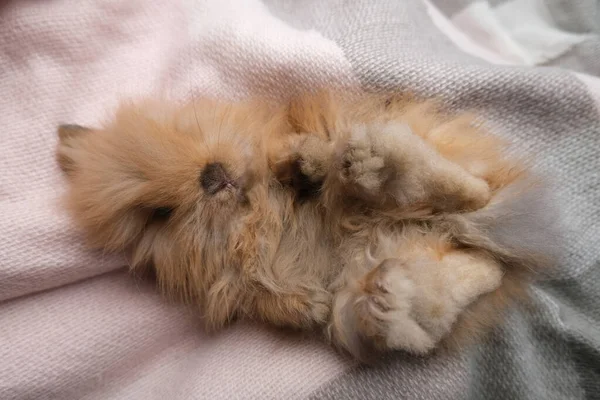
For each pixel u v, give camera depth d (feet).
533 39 1.80
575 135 1.39
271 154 1.27
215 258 1.26
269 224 1.25
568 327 1.40
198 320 1.42
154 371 1.44
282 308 1.24
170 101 1.39
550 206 1.26
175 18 1.58
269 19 1.48
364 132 1.12
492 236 1.19
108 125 1.34
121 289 1.40
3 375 1.30
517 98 1.38
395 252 1.18
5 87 1.47
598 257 1.42
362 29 1.38
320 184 1.25
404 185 1.13
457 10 1.83
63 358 1.33
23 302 1.37
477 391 1.37
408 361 1.23
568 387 1.42
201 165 1.21
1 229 1.32
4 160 1.42
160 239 1.29
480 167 1.22
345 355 1.26
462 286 1.14
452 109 1.36
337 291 1.24
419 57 1.36
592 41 1.76
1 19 1.46
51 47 1.49
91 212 1.29
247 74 1.40
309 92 1.37
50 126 1.47
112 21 1.55
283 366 1.26
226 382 1.27
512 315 1.37
